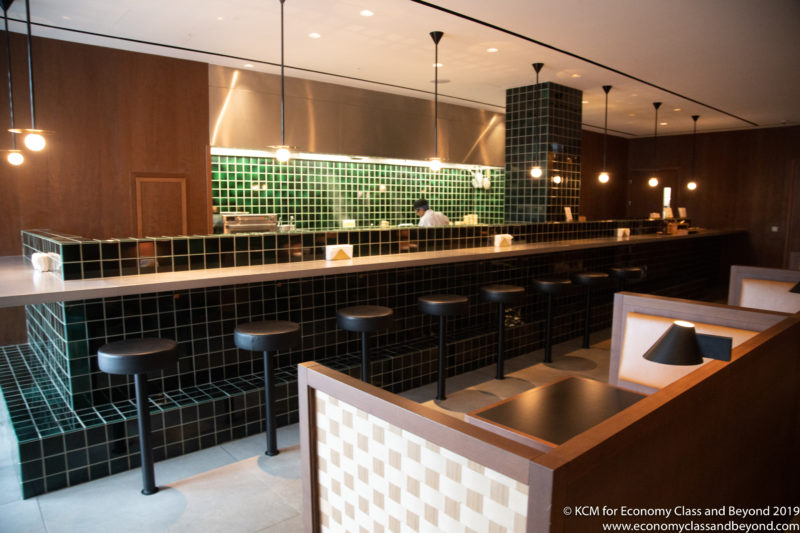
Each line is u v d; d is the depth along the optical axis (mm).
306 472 1586
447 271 4992
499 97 7523
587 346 5668
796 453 2469
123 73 5160
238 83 5855
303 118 6359
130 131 5238
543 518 882
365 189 7664
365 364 3533
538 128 6719
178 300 3416
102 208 5145
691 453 1366
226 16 4266
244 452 3201
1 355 4406
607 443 986
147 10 4129
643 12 4113
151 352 2559
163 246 3291
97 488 2768
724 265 10828
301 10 4133
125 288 2680
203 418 3236
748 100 7609
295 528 2441
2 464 3029
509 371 4840
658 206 11836
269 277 3217
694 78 6301
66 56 4867
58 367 3326
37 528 2408
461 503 1094
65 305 3004
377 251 4395
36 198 4816
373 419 1312
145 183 5355
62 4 4000
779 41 4820
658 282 8398
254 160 6500
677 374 2889
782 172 10078
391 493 1288
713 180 10961
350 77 6293
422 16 4266
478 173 9234
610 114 8828
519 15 4215
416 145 7551
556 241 6160
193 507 2598
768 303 3939
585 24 4414
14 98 4668
